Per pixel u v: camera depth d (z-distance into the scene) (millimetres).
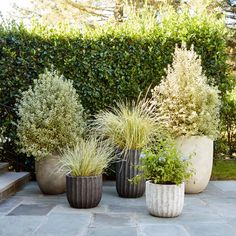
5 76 5289
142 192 4176
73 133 4266
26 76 5301
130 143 4121
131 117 4238
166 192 3186
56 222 3004
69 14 10211
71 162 3658
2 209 3473
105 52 5273
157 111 4785
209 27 5285
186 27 5301
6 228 2824
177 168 3275
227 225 2943
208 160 4406
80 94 5320
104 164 3775
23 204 3717
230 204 3779
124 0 9633
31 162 5383
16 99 4902
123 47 5277
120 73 5281
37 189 4637
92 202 3553
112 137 4246
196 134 4383
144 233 2711
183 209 3553
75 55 5301
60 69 5309
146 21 5461
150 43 5285
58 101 4305
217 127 4973
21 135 4328
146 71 5281
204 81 4621
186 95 4398
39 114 4242
